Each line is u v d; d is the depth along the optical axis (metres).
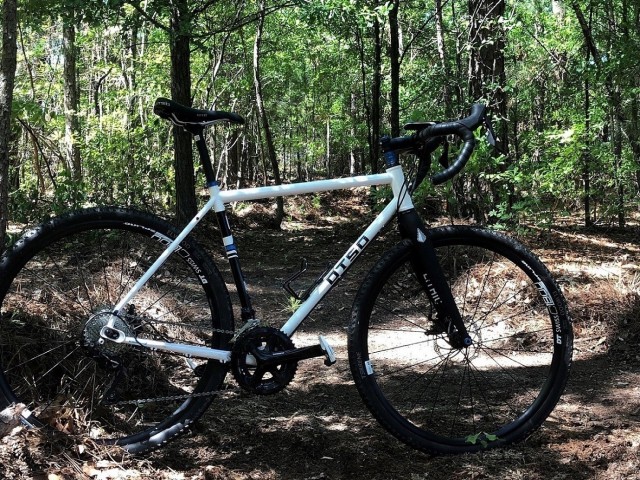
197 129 2.42
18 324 2.67
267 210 12.86
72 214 2.33
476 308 3.58
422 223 2.52
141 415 2.61
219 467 2.26
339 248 9.33
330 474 2.29
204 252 2.44
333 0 8.72
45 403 2.44
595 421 2.76
